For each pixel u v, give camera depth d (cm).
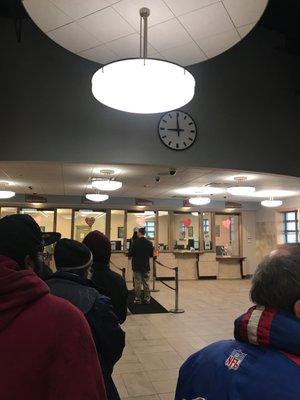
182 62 432
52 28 373
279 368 71
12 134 509
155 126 556
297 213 1084
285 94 662
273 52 663
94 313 154
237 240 1265
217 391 78
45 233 160
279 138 643
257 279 83
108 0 325
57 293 155
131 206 1151
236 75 623
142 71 260
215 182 793
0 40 525
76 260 172
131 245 779
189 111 578
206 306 725
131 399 312
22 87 521
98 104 538
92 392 83
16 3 497
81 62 540
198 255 1198
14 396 77
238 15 340
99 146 532
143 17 343
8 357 79
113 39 392
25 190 988
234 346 84
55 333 83
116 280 234
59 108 527
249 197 1111
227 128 600
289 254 83
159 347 457
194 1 321
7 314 82
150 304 738
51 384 81
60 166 623
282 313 77
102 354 153
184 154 567
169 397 316
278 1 622
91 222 1133
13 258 92
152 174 693
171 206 1182
